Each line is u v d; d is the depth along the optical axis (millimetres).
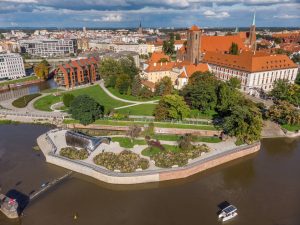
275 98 152500
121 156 90812
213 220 68750
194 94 130875
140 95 159500
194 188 82000
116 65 199250
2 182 83312
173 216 70188
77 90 183000
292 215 70812
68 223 67688
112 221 68375
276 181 85250
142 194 79062
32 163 93812
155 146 99750
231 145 101750
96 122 124688
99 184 83125
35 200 75812
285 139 114125
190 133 109688
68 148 97938
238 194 79125
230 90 127562
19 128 124250
